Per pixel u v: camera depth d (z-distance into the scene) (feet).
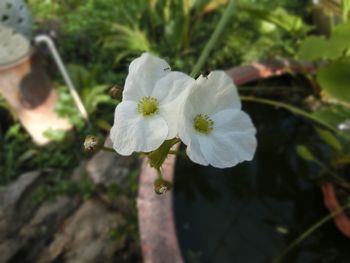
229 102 0.29
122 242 0.68
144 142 0.25
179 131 0.25
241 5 0.72
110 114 0.88
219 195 0.59
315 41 0.56
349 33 0.53
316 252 0.54
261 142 0.64
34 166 0.84
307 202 0.59
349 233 0.53
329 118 0.54
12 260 0.69
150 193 0.51
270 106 0.65
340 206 0.56
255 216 0.58
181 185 0.57
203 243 0.54
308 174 0.61
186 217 0.56
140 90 0.27
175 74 0.26
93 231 0.70
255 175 0.61
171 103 0.26
